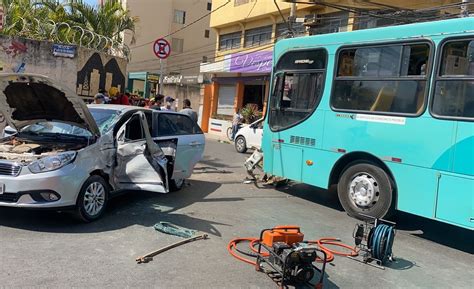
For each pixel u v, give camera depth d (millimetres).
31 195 5590
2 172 5680
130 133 7246
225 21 25844
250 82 23547
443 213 6488
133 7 43500
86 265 4688
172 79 32281
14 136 7066
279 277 4645
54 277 4328
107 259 4906
